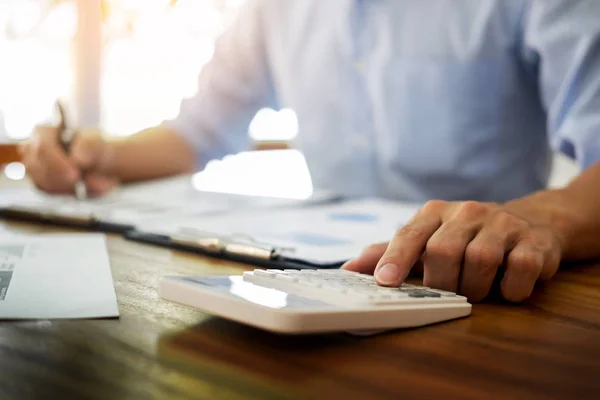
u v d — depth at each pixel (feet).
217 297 1.08
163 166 4.47
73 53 5.10
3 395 0.84
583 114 2.88
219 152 4.93
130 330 1.14
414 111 3.96
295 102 4.51
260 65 4.84
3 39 6.56
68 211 2.57
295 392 0.87
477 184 3.90
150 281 1.55
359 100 4.21
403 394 0.87
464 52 3.84
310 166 4.48
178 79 6.79
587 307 1.39
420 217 1.54
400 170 4.05
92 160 3.61
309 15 4.41
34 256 1.81
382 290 1.24
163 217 2.59
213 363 0.97
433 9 3.91
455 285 1.43
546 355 1.05
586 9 3.10
